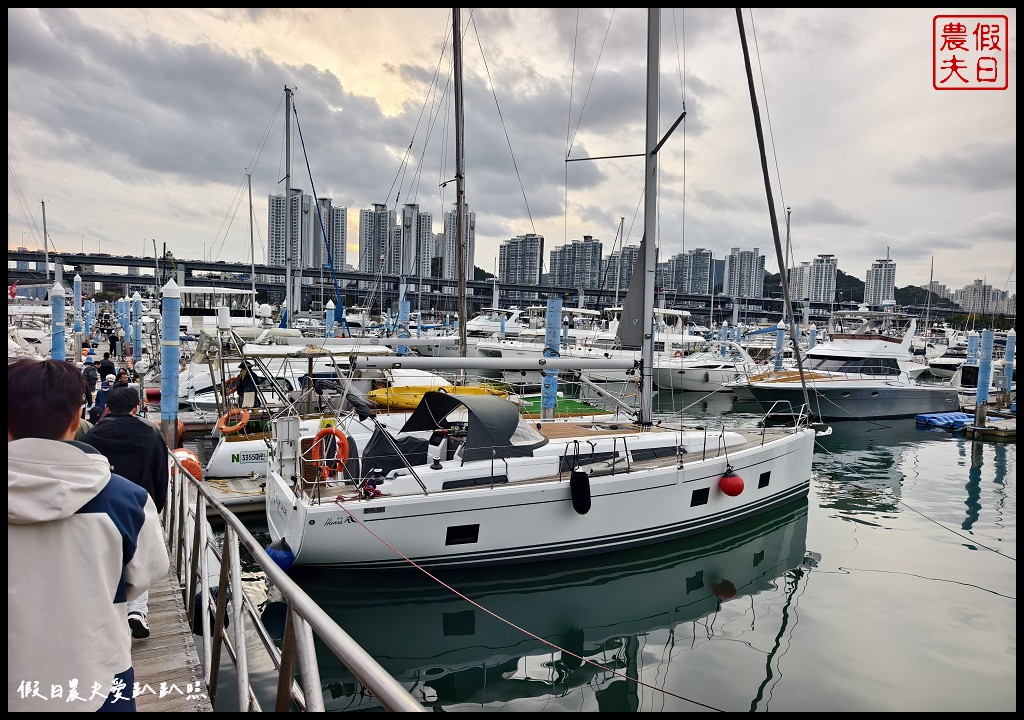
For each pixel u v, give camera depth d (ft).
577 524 24.97
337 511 21.30
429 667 18.78
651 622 21.84
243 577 23.25
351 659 4.57
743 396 71.26
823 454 52.75
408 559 22.52
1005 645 20.27
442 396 25.84
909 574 26.40
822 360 73.82
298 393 34.45
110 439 10.30
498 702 16.99
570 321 112.78
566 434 30.09
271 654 14.01
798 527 32.58
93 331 110.42
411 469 22.76
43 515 4.76
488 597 23.49
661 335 91.50
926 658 19.48
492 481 23.76
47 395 4.96
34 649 4.82
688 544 28.07
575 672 18.56
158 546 5.85
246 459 33.42
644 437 29.53
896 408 69.10
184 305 88.17
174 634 13.25
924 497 39.11
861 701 17.07
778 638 20.72
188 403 45.98
